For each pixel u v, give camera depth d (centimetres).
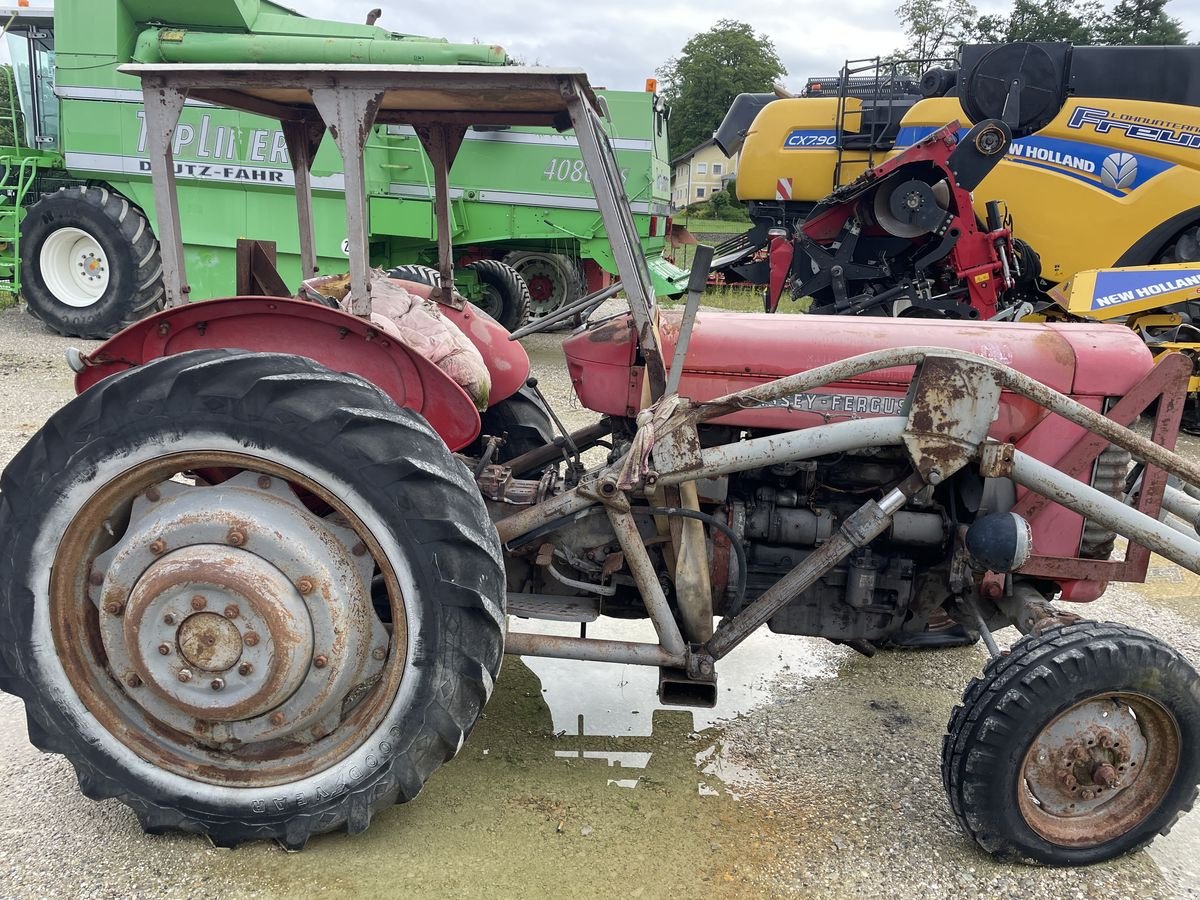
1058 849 228
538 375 809
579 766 266
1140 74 736
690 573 252
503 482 273
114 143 823
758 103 1025
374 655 222
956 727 226
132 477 210
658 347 248
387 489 203
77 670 217
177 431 205
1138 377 259
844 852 232
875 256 752
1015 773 220
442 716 211
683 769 267
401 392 229
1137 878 230
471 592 207
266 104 278
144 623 210
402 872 216
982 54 787
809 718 300
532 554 272
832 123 870
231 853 221
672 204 1070
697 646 252
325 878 213
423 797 246
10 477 209
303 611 209
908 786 263
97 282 847
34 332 877
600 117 259
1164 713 223
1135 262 757
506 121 294
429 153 312
